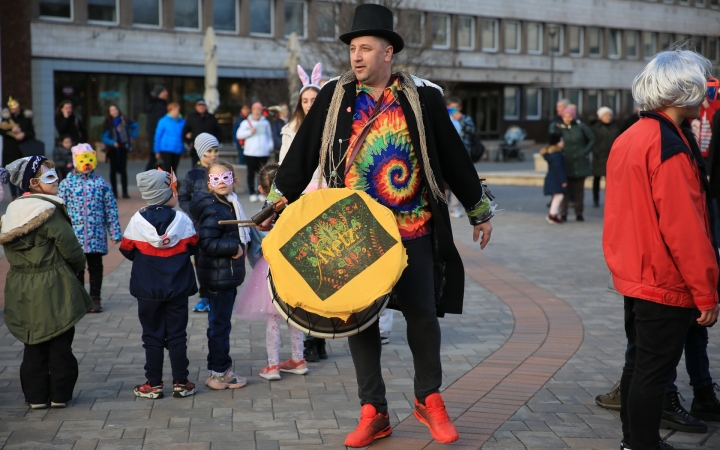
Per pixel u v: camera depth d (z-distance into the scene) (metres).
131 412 4.78
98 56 34.41
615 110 56.56
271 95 29.45
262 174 5.64
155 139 16.36
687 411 4.55
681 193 3.56
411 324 4.11
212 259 5.16
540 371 5.59
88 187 7.27
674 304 3.66
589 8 53.38
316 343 5.97
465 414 4.73
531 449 4.19
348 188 4.00
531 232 13.03
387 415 4.31
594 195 16.73
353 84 4.06
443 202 4.04
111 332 6.68
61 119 16.20
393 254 3.73
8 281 4.80
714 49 32.72
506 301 7.95
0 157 15.68
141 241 4.93
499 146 36.16
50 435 4.39
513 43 50.38
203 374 5.60
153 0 36.06
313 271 3.69
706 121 7.24
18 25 32.34
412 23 24.38
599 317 7.26
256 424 4.58
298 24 40.41
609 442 4.29
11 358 5.88
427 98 4.05
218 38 37.84
